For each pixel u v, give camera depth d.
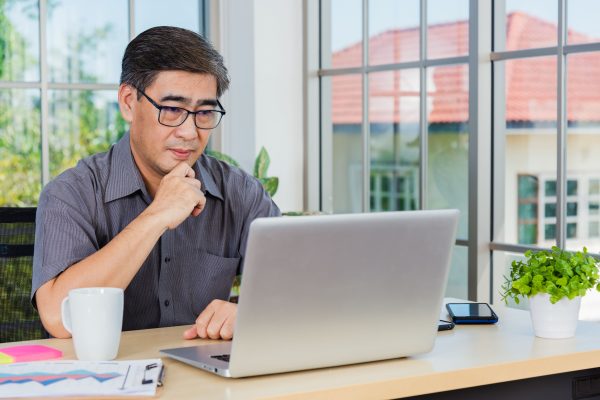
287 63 5.25
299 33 5.28
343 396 1.57
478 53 4.32
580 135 3.95
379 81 5.01
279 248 1.55
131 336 2.00
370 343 1.71
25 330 2.42
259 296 1.57
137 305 2.29
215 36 5.23
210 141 5.27
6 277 2.43
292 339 1.62
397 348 1.74
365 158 5.11
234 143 5.26
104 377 1.57
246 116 5.19
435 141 4.69
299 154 5.34
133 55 2.09
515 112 4.27
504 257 4.34
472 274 4.40
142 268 2.27
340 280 1.64
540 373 1.79
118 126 5.05
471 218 4.39
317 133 5.37
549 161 4.10
